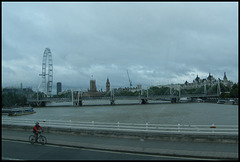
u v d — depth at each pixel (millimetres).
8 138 22078
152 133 21000
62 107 164500
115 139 21266
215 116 79812
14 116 97250
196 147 17922
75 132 23797
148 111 113750
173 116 83562
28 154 16234
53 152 16875
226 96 190375
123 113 103688
